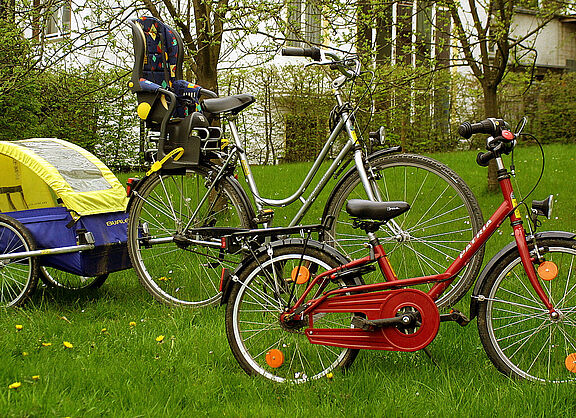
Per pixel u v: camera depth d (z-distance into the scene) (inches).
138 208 173.9
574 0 324.2
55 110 365.7
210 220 166.9
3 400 107.6
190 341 142.6
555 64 694.5
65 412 106.3
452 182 148.5
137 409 109.6
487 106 315.3
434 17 317.4
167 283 180.2
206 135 167.5
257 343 133.5
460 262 123.0
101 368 126.2
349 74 156.6
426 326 119.6
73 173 174.9
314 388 119.0
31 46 282.5
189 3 279.6
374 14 259.0
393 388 118.6
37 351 136.8
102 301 174.7
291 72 538.0
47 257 170.6
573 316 122.6
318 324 131.1
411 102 463.2
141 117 168.1
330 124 159.8
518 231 122.6
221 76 522.9
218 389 119.9
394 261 159.6
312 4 265.1
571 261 125.2
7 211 190.1
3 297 172.6
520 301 143.9
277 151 550.9
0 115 341.7
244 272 127.0
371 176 151.3
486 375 124.1
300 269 124.3
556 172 380.8
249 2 253.3
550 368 124.6
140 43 166.6
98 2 284.5
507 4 294.5
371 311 120.9
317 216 268.8
